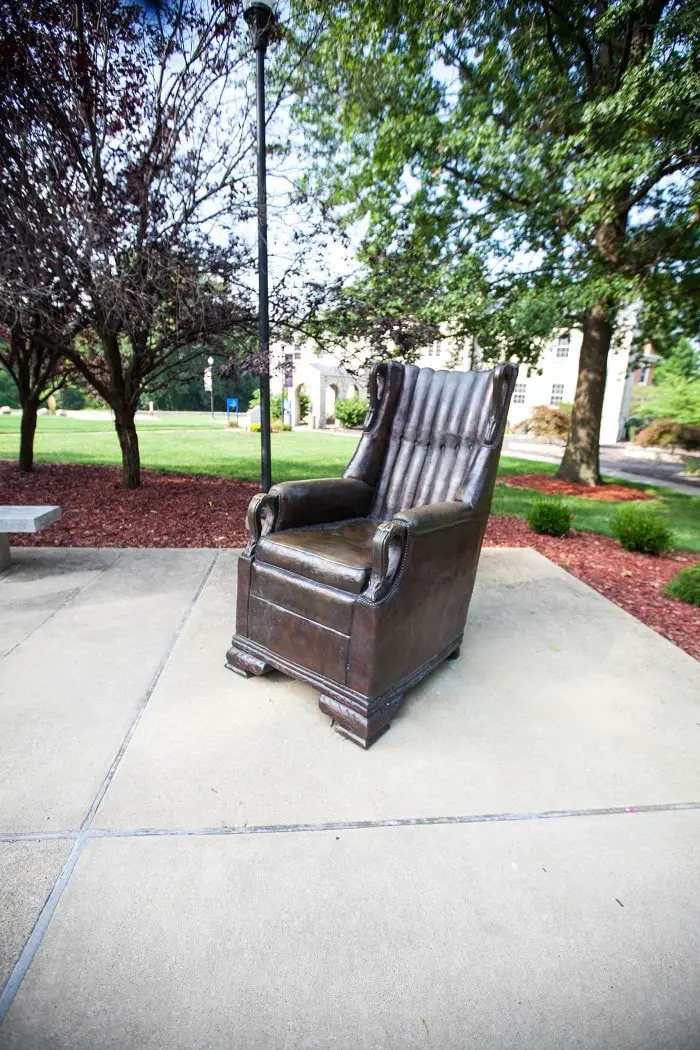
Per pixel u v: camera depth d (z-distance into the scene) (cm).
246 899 132
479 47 623
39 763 176
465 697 233
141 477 766
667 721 221
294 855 146
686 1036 107
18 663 239
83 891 131
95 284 445
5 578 348
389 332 556
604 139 507
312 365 2216
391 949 122
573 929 129
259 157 432
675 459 1520
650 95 458
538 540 530
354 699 196
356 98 619
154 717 204
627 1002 113
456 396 276
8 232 421
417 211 680
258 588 225
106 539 452
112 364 606
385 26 605
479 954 122
